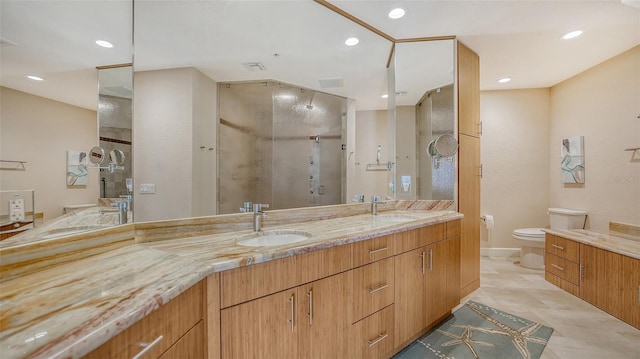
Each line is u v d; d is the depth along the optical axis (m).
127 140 1.43
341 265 1.47
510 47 2.75
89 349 0.58
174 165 1.62
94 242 1.19
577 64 3.17
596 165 3.21
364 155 2.52
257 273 1.16
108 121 1.34
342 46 2.35
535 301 2.58
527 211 4.00
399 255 1.80
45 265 1.01
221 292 1.07
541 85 3.87
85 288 0.83
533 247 3.53
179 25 1.65
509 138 4.04
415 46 2.60
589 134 3.30
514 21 2.29
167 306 0.84
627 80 2.85
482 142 4.10
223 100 1.86
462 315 2.31
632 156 2.82
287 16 2.00
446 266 2.23
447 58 2.58
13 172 0.97
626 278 2.17
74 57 1.20
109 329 0.62
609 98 3.04
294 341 1.27
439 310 2.13
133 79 1.46
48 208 1.07
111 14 1.36
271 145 2.08
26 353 0.51
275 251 1.21
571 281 2.74
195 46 1.71
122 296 0.77
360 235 1.53
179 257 1.14
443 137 2.57
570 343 1.90
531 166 3.99
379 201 2.55
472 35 2.51
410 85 2.62
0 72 0.95
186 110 1.69
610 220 3.04
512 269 3.50
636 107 2.78
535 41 2.63
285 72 2.11
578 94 3.45
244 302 1.12
